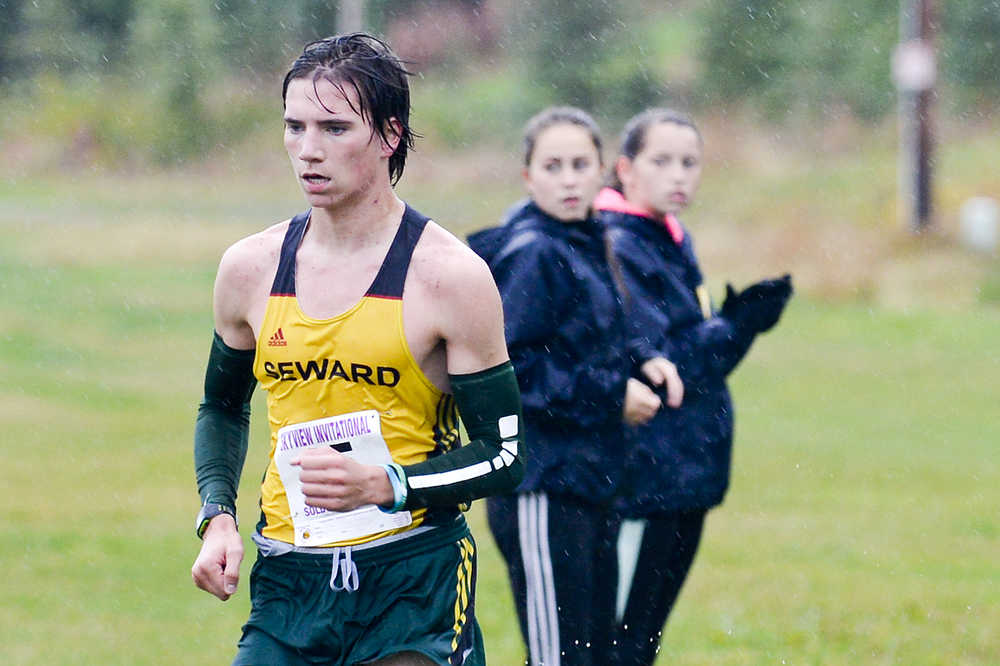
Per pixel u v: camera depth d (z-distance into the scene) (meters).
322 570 10.96
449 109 128.25
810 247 73.75
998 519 29.53
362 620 10.90
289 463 11.04
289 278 11.03
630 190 17.44
